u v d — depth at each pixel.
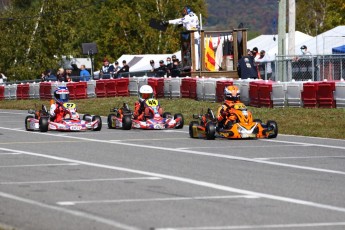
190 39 81.81
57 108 53.75
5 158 38.84
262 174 33.06
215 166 35.47
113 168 34.81
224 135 46.34
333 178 32.06
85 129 53.31
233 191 28.84
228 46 82.12
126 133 51.72
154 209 25.36
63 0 141.88
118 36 185.50
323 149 42.28
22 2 187.00
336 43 90.00
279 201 26.92
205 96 73.00
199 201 26.81
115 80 86.00
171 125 54.09
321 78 71.88
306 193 28.50
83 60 157.50
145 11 183.75
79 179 31.62
